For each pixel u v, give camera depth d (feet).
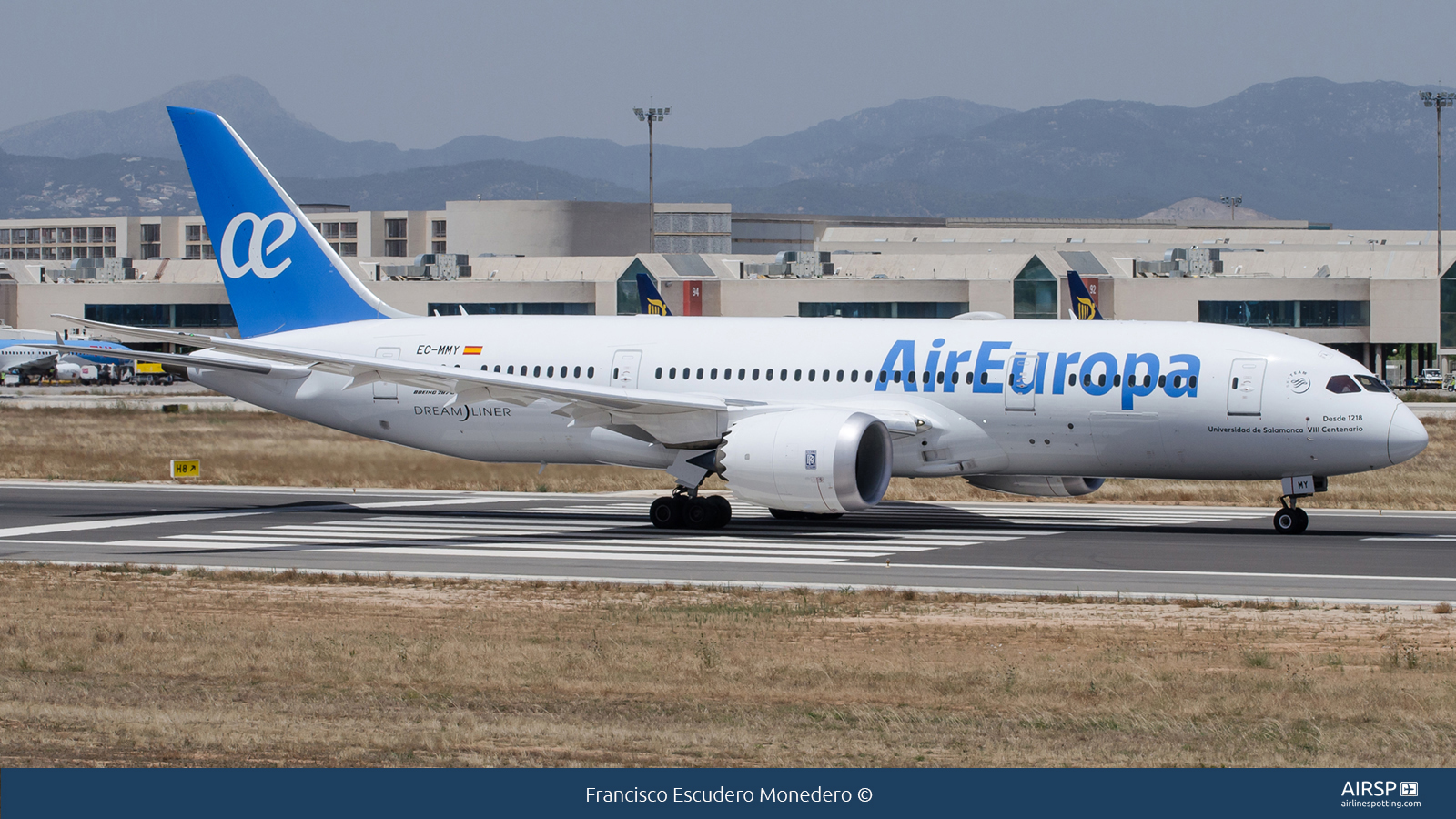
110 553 346.74
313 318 464.65
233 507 453.58
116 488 513.86
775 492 369.50
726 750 166.30
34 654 219.61
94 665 211.82
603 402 384.06
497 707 186.39
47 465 583.17
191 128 467.11
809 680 201.98
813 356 406.62
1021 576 307.17
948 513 437.99
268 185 464.24
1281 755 165.48
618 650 223.10
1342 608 267.18
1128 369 376.89
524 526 404.36
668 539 374.63
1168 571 313.53
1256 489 505.25
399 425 444.96
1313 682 200.54
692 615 257.34
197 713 181.88
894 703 190.08
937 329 403.34
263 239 465.47
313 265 463.01
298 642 229.04
